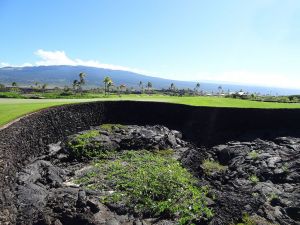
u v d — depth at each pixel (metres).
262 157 40.47
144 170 34.75
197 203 28.52
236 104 59.34
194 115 55.22
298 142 47.19
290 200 30.16
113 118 55.59
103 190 29.91
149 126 53.91
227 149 44.06
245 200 29.58
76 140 40.59
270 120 54.19
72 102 49.22
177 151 44.66
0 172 22.94
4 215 21.14
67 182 31.73
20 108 37.56
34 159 33.56
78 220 23.78
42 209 24.61
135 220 25.39
